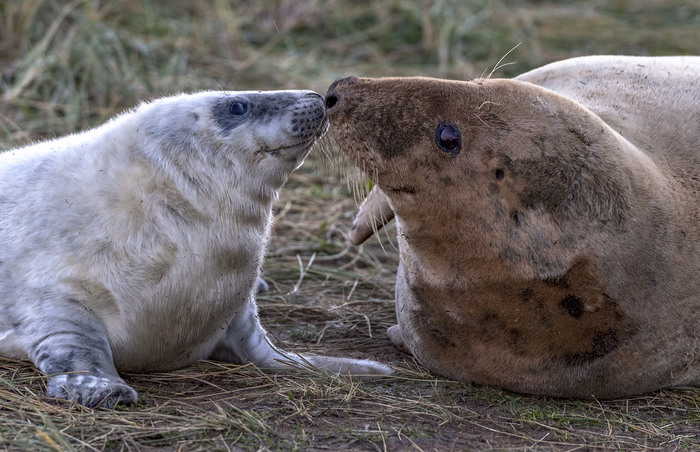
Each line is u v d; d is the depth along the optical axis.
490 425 13.94
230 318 16.02
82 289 14.41
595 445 13.41
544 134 13.26
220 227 15.27
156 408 13.62
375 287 22.03
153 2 36.34
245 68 33.78
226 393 14.65
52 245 14.61
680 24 42.06
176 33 34.94
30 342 14.21
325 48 37.25
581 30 40.72
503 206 13.27
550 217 13.25
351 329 19.25
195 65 33.25
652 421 14.38
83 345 14.09
